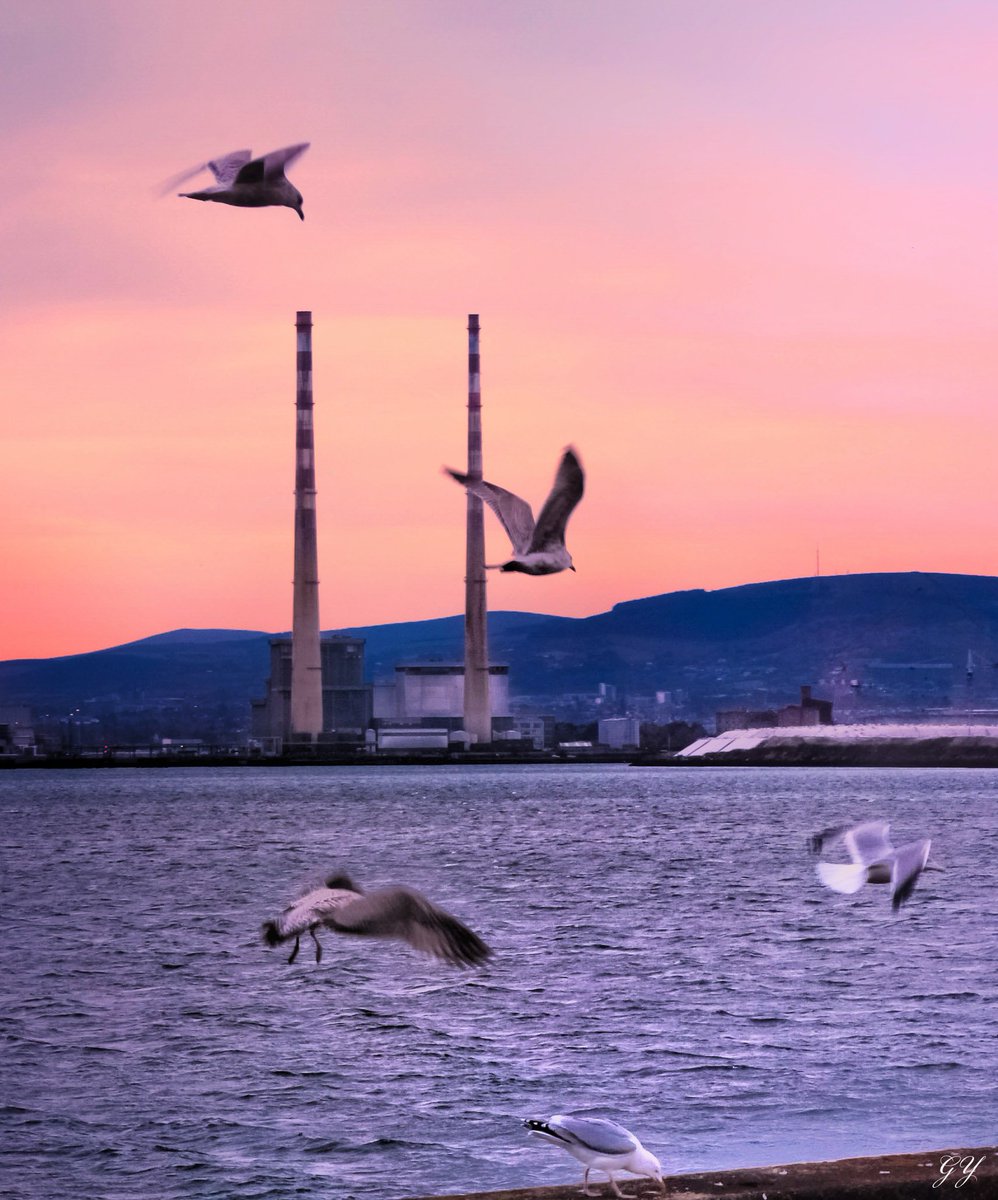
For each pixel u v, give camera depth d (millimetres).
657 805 192625
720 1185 11055
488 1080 33375
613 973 48000
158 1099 32062
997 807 180375
